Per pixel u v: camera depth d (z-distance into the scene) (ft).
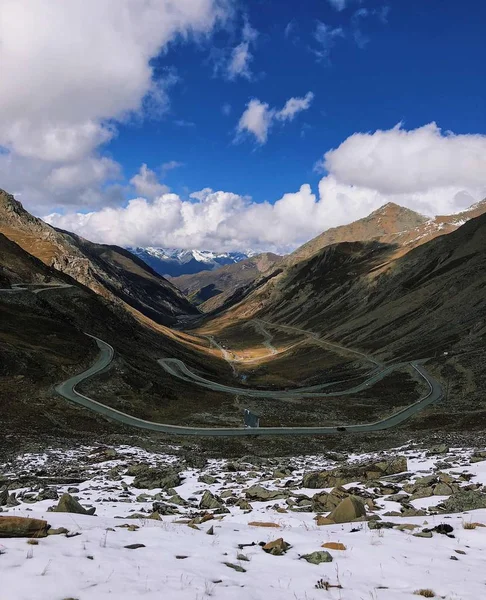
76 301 418.10
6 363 236.02
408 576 27.35
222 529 39.45
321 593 24.49
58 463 124.88
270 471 111.14
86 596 21.62
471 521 41.42
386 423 266.98
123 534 34.37
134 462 126.00
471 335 411.13
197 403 298.76
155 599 21.91
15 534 30.73
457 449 124.77
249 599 23.00
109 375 281.54
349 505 46.44
